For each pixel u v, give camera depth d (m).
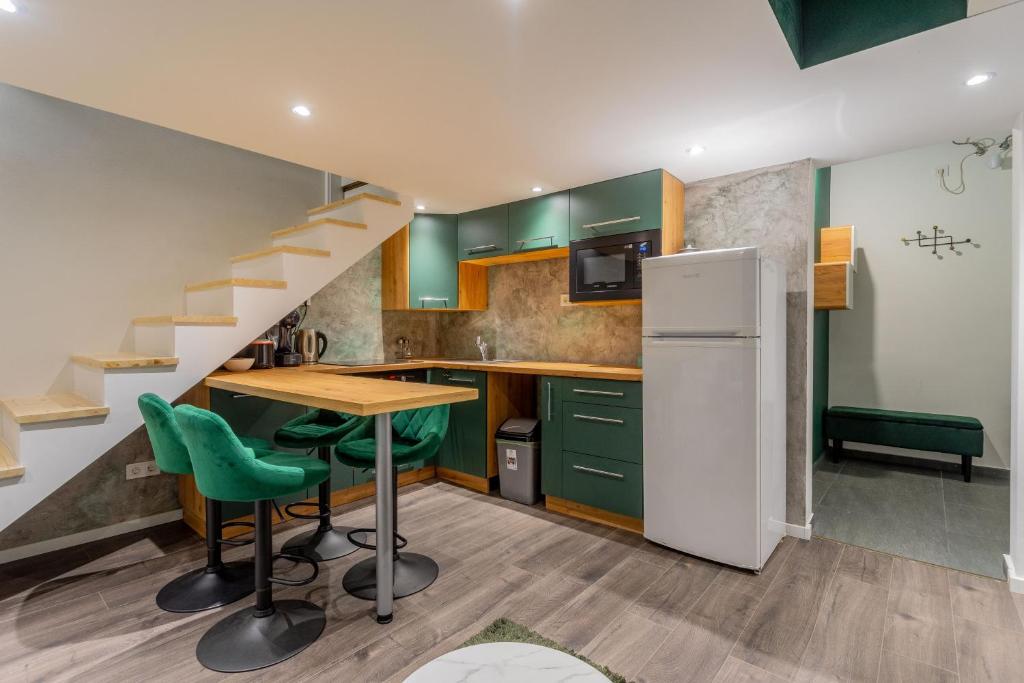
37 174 2.61
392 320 4.34
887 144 2.58
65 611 2.07
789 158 2.78
